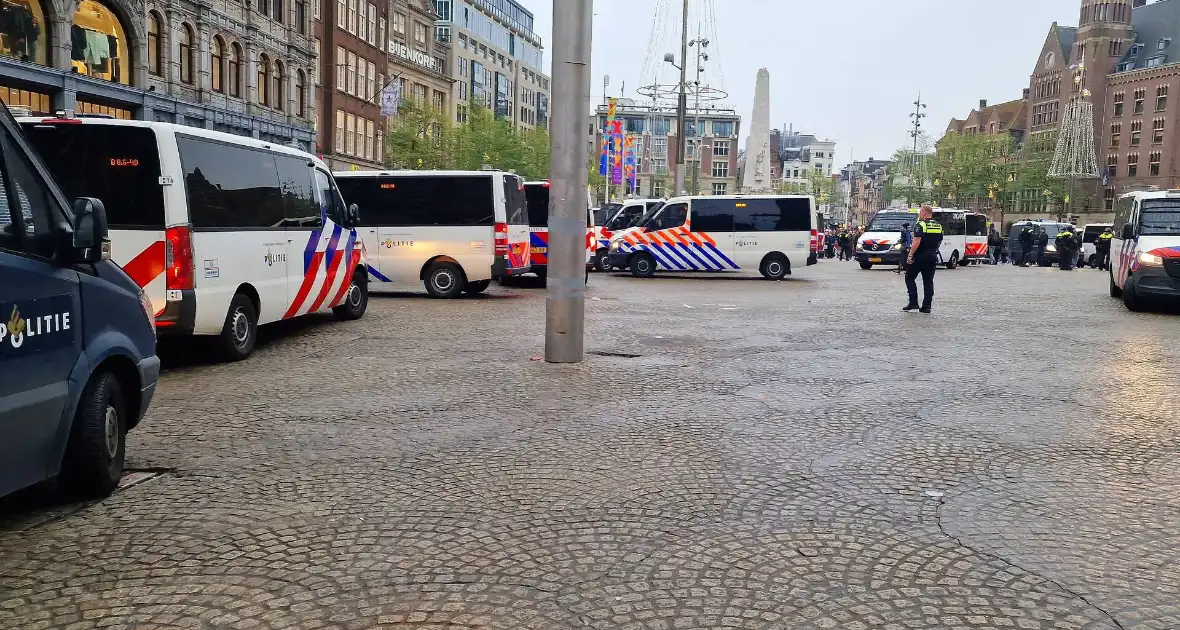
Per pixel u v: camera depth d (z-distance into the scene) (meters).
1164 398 7.97
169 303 8.70
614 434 6.41
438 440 6.21
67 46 27.09
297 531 4.35
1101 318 15.10
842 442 6.24
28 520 4.52
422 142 52.47
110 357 5.03
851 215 189.62
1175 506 4.86
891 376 8.99
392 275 17.67
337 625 3.31
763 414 7.13
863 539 4.29
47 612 3.43
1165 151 91.62
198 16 33.50
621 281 24.41
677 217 26.42
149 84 30.97
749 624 3.34
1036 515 4.68
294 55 41.47
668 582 3.74
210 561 3.96
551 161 9.44
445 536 4.29
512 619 3.37
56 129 8.62
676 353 10.39
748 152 37.47
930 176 93.44
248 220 10.06
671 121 110.44
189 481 5.21
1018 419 7.04
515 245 18.11
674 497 4.93
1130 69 96.88
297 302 11.44
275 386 8.23
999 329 13.25
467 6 89.50
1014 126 120.38
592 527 4.42
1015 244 48.00
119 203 8.64
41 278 4.31
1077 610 3.49
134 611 3.44
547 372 9.00
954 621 3.38
